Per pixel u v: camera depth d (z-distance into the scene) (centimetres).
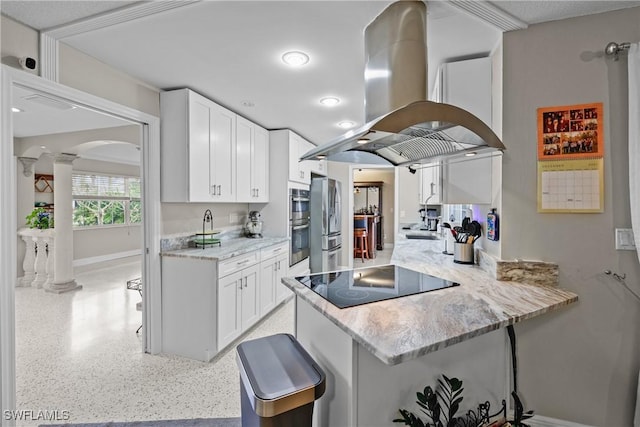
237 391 212
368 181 837
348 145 155
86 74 201
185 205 297
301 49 194
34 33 173
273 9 155
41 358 254
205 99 271
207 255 254
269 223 397
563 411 166
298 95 271
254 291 308
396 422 127
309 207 478
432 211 556
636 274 156
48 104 305
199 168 264
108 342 282
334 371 134
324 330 145
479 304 135
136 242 709
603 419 162
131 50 196
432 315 122
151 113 251
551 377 167
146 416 188
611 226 159
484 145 150
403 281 172
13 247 163
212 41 185
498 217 182
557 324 166
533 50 169
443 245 331
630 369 158
